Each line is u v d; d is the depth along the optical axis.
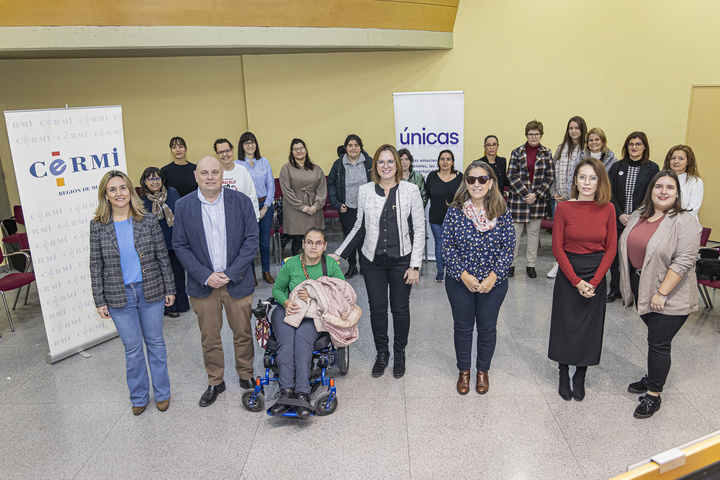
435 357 4.16
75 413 3.51
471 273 3.38
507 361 4.04
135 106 7.50
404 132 6.19
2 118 7.32
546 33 7.26
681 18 6.91
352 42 6.53
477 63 7.42
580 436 3.07
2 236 6.77
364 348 4.38
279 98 7.62
